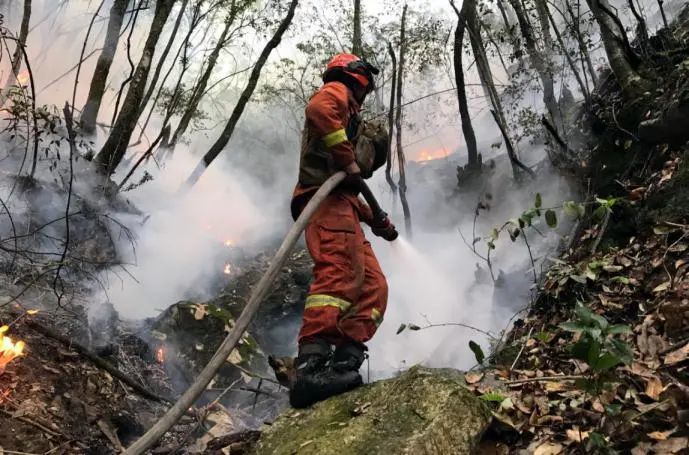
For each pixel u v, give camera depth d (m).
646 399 2.06
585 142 5.51
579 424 2.05
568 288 3.23
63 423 2.86
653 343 2.31
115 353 4.15
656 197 3.36
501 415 2.17
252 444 2.44
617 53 4.88
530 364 2.73
